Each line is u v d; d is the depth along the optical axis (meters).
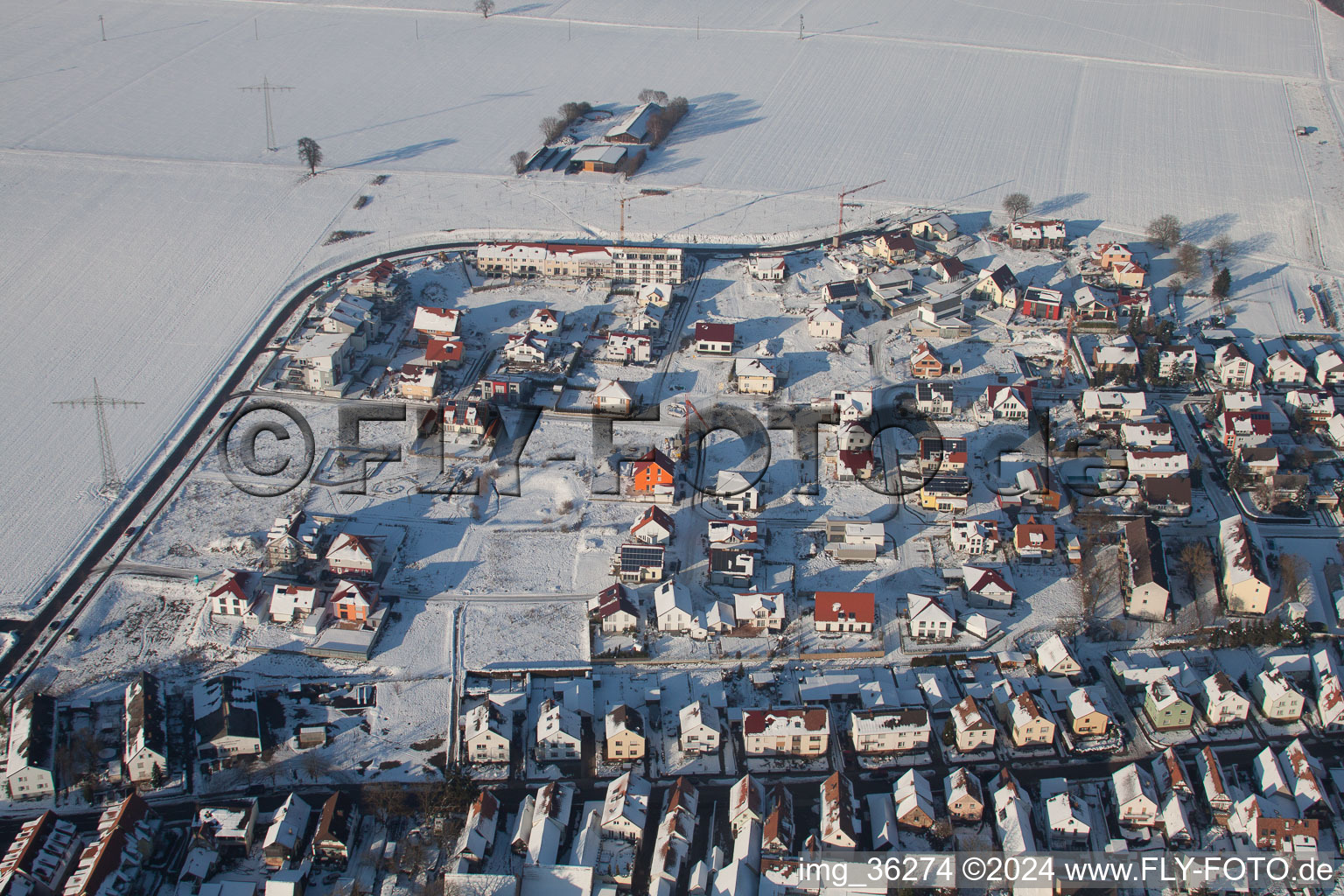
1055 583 182.50
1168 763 147.62
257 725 153.50
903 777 145.75
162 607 176.62
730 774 150.88
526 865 134.12
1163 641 171.38
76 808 145.38
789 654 169.75
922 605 172.88
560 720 153.00
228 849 138.75
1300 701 156.38
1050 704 159.62
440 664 167.50
